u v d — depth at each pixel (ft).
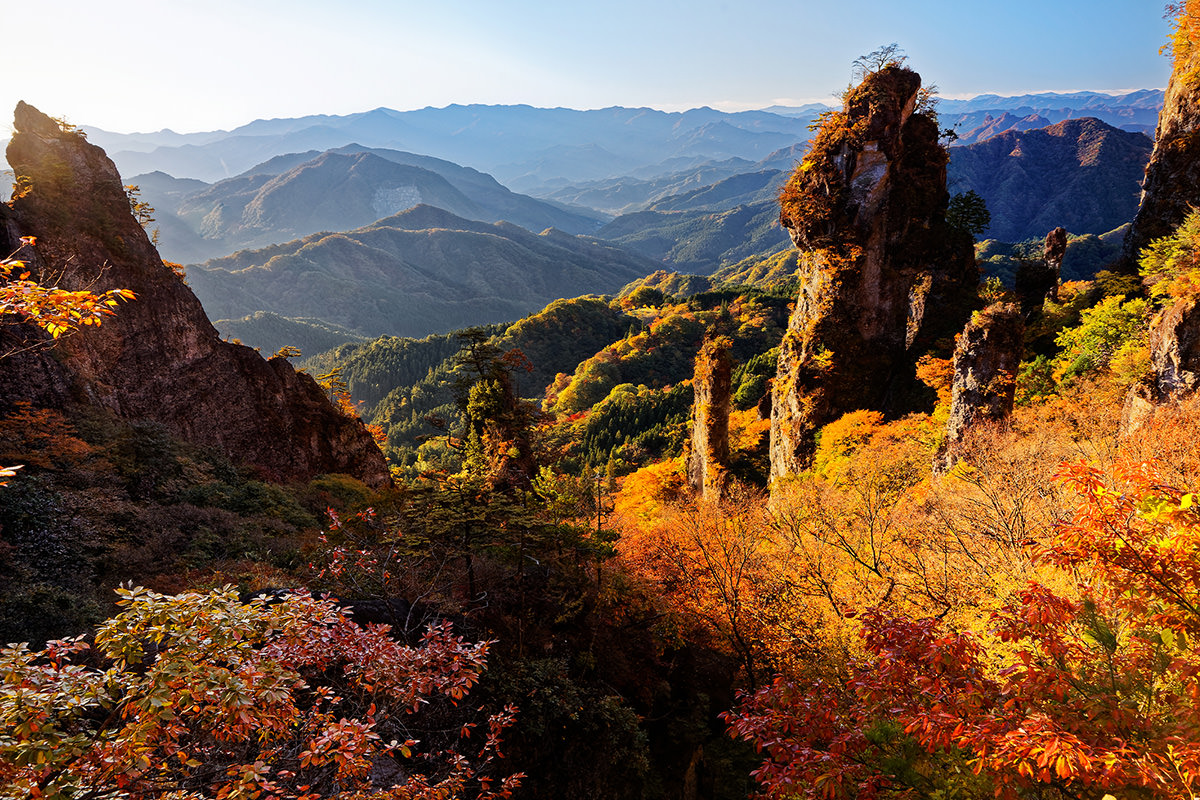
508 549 69.51
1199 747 19.66
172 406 90.27
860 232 152.15
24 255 76.13
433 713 42.09
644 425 399.85
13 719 17.06
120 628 19.88
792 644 73.56
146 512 63.21
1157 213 169.17
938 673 25.82
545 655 58.13
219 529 65.77
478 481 71.31
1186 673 21.61
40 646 40.14
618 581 71.92
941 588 61.11
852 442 136.05
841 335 154.51
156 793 21.29
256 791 21.17
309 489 99.76
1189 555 23.11
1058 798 24.95
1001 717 24.21
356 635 27.86
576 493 118.73
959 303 154.81
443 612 52.44
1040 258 182.60
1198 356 66.28
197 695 18.93
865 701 29.30
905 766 30.19
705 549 89.92
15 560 48.11
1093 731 22.47
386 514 85.35
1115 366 99.91
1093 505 24.91
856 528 85.56
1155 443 55.26
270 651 24.07
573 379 580.30
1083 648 26.18
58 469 62.64
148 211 112.27
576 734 50.47
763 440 224.33
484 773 41.81
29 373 70.03
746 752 66.64
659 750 61.87
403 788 27.73
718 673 77.15
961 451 90.12
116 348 83.56
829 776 25.72
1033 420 91.09
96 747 18.38
